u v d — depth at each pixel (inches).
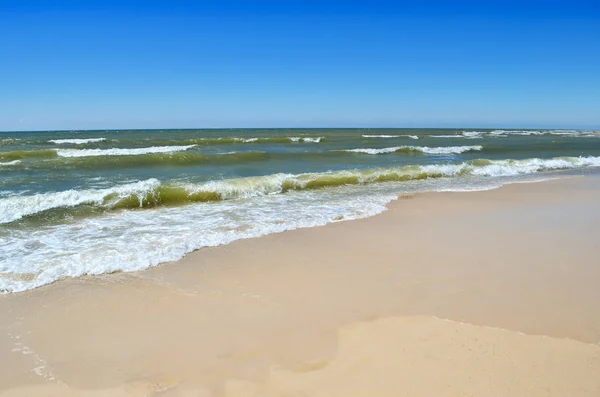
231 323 166.1
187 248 255.8
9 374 133.1
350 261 239.0
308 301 186.2
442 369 130.4
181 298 189.3
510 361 134.0
